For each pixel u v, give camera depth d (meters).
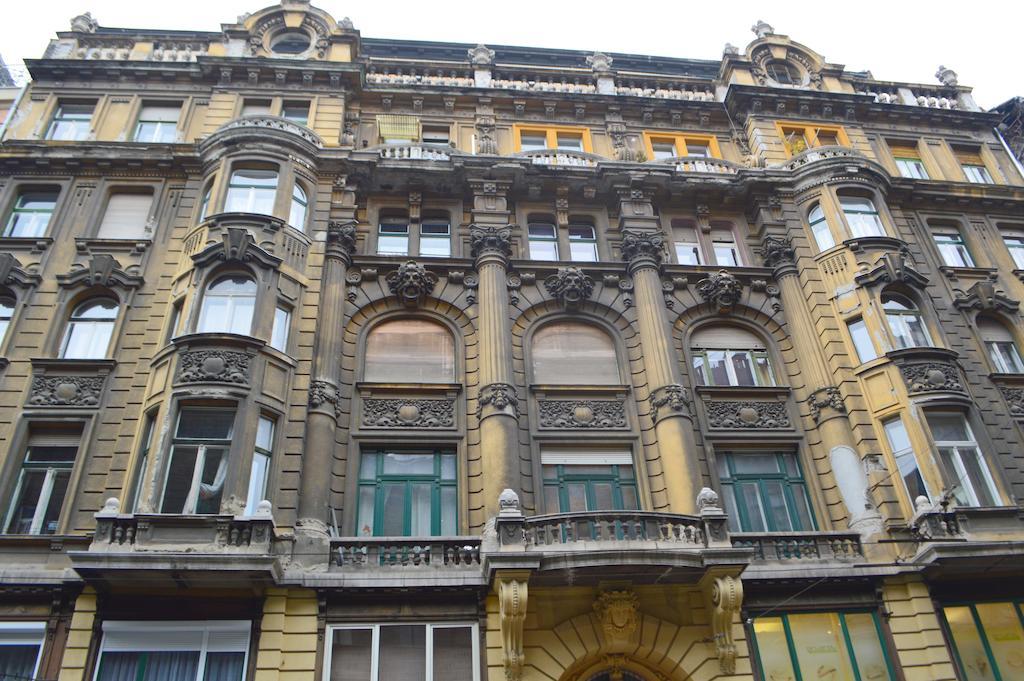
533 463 17.50
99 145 20.89
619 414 18.61
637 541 14.55
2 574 14.10
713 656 14.84
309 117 22.64
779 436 18.67
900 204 24.16
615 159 23.89
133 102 22.80
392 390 18.19
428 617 14.70
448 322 19.73
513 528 14.55
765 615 15.62
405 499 17.00
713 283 20.97
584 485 17.66
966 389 18.75
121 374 17.16
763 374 20.30
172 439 15.09
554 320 20.22
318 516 15.53
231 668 13.71
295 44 25.16
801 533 16.36
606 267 21.06
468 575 14.84
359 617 14.53
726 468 18.42
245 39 24.53
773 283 21.66
